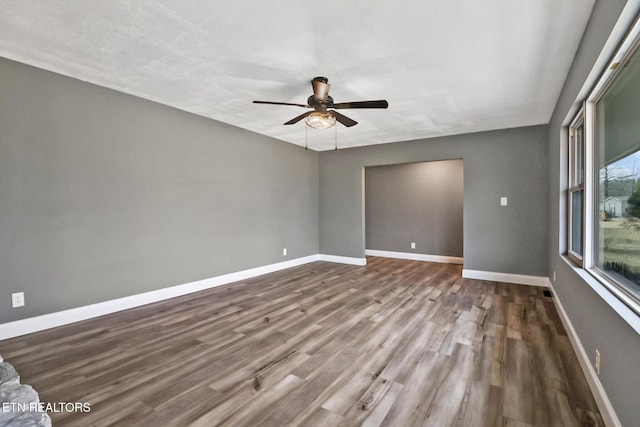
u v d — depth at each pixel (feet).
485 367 7.23
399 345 8.41
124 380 6.76
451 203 20.95
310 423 5.41
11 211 8.77
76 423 5.41
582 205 8.59
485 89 10.32
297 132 16.48
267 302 12.17
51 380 6.75
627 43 5.17
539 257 14.60
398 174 22.86
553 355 7.76
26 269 9.04
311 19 6.66
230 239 15.21
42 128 9.28
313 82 9.27
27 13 6.54
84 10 6.44
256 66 8.86
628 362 4.53
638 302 5.09
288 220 18.93
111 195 10.85
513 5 6.14
